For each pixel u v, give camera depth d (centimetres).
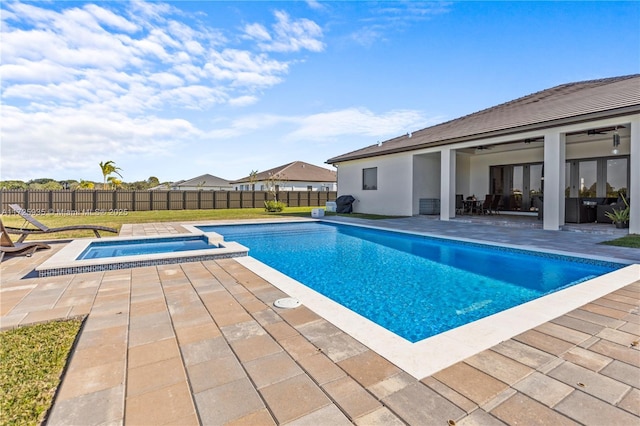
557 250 647
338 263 691
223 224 1252
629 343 261
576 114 859
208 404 191
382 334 280
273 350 254
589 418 176
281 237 1052
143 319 317
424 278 579
